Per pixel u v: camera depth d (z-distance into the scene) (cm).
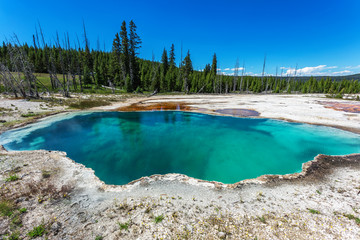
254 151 1275
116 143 1398
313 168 896
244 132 1688
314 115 2141
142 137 1559
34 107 2233
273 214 551
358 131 1550
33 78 2880
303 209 573
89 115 2234
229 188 718
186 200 630
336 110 2469
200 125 1923
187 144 1412
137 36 5044
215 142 1457
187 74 6012
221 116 2270
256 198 648
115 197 643
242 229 489
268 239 452
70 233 470
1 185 660
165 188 712
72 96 3403
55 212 548
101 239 453
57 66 6150
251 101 3659
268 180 782
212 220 527
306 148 1255
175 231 482
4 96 2830
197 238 459
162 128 1830
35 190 655
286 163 1077
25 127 1602
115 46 5175
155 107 2853
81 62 5866
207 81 6612
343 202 604
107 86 5556
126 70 5169
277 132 1636
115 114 2364
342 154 1134
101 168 990
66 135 1482
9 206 553
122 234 470
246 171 990
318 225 496
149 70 6638
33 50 7081
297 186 730
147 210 567
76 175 795
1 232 458
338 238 449
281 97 4722
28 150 1120
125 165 1045
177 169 1014
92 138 1477
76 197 634
